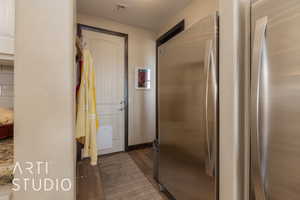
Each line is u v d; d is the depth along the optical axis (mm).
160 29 2996
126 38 2887
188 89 1205
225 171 911
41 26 652
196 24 1104
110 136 2797
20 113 627
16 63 623
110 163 2453
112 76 2793
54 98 672
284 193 644
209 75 993
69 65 696
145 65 3113
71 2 704
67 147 691
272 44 676
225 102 910
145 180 1963
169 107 1485
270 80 682
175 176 1405
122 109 2912
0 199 583
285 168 638
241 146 868
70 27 700
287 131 628
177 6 2232
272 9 679
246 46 851
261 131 714
